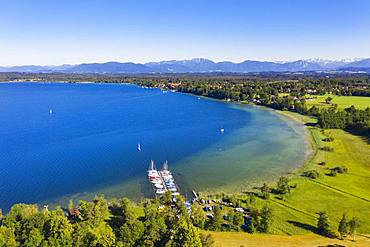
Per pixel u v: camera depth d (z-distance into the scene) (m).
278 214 83.56
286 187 97.06
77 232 57.84
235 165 124.19
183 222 60.22
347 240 71.00
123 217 75.25
